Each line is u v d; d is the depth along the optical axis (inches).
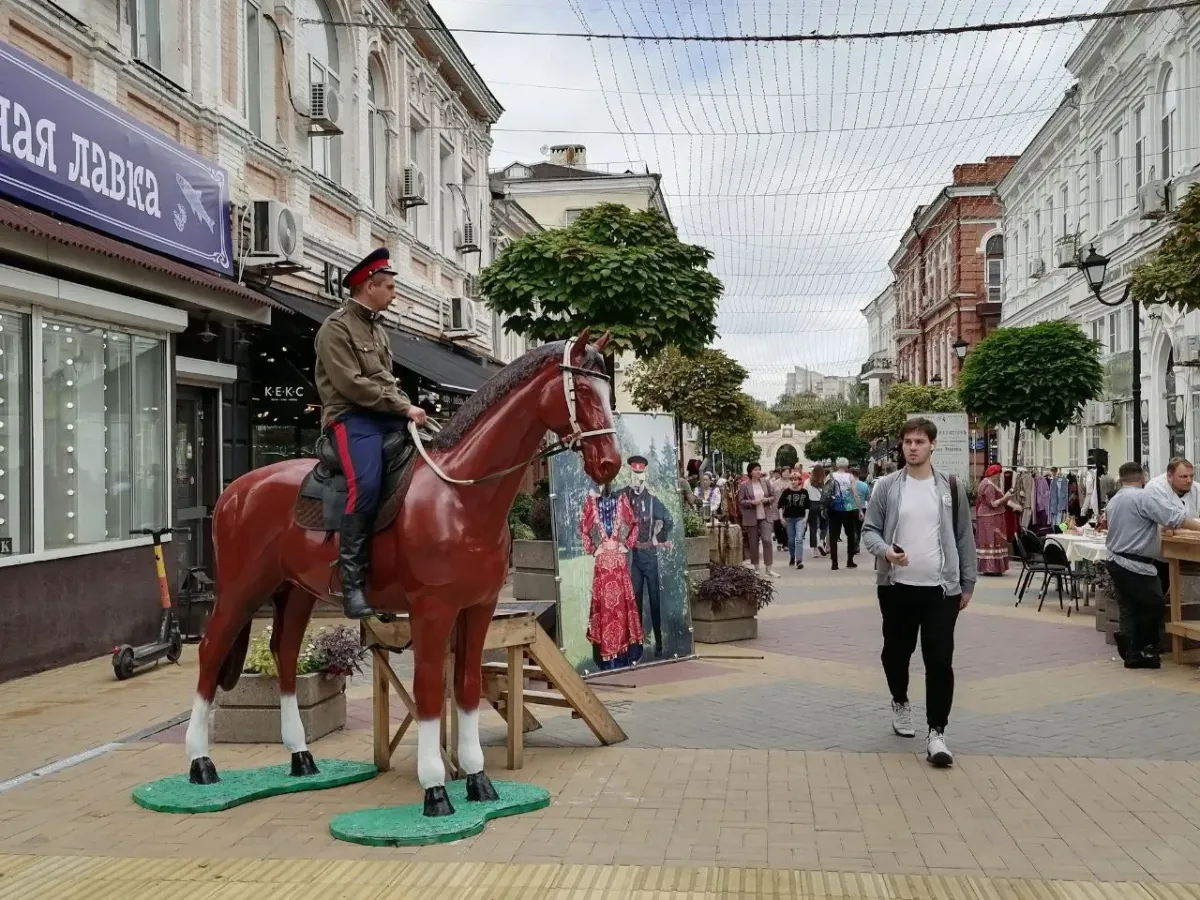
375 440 206.1
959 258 1854.1
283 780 227.6
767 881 174.6
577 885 173.5
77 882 175.9
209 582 445.7
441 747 239.1
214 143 489.1
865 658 390.9
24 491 354.9
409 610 206.7
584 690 261.6
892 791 224.8
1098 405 1043.3
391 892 171.2
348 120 660.1
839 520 759.1
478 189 1001.5
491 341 1075.9
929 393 1577.3
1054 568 509.7
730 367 1222.9
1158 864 181.9
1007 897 167.9
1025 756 253.0
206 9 489.4
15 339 351.6
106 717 296.4
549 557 409.4
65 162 356.2
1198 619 387.5
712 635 424.8
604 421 202.5
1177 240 458.3
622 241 520.1
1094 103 1061.8
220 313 454.6
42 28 374.6
